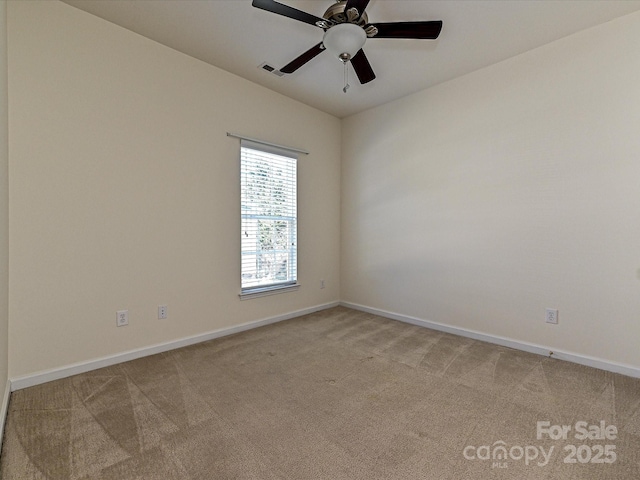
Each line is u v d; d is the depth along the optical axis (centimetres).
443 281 313
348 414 170
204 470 129
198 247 276
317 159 381
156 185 250
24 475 126
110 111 226
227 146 294
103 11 214
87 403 178
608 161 221
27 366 195
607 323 224
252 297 319
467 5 204
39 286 199
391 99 349
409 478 126
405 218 344
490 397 187
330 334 303
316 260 386
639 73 209
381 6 205
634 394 189
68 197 209
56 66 204
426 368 228
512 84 264
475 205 289
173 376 213
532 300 257
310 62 274
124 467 131
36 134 196
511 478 125
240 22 225
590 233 230
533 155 254
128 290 237
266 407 176
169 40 246
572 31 230
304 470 130
